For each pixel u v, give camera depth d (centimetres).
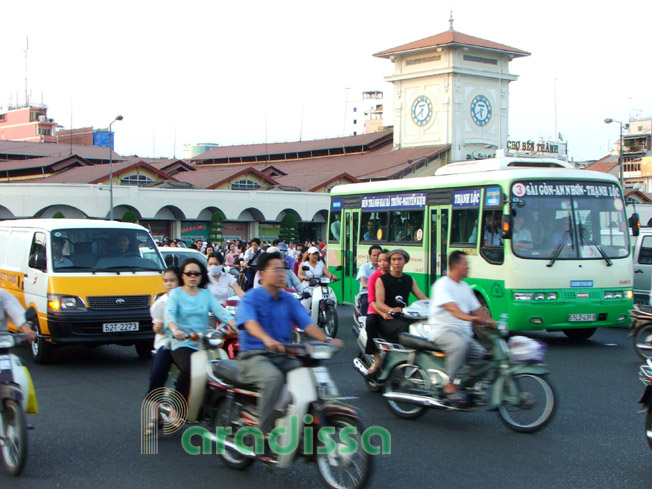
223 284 1309
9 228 1490
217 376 703
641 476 679
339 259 2042
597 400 995
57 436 823
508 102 8062
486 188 1499
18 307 750
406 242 1750
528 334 1681
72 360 1330
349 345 1502
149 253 1366
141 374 1192
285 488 650
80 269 1288
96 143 10188
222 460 712
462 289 846
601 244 1476
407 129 8131
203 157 10119
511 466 709
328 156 9088
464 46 7594
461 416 914
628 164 10625
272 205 6344
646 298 1836
